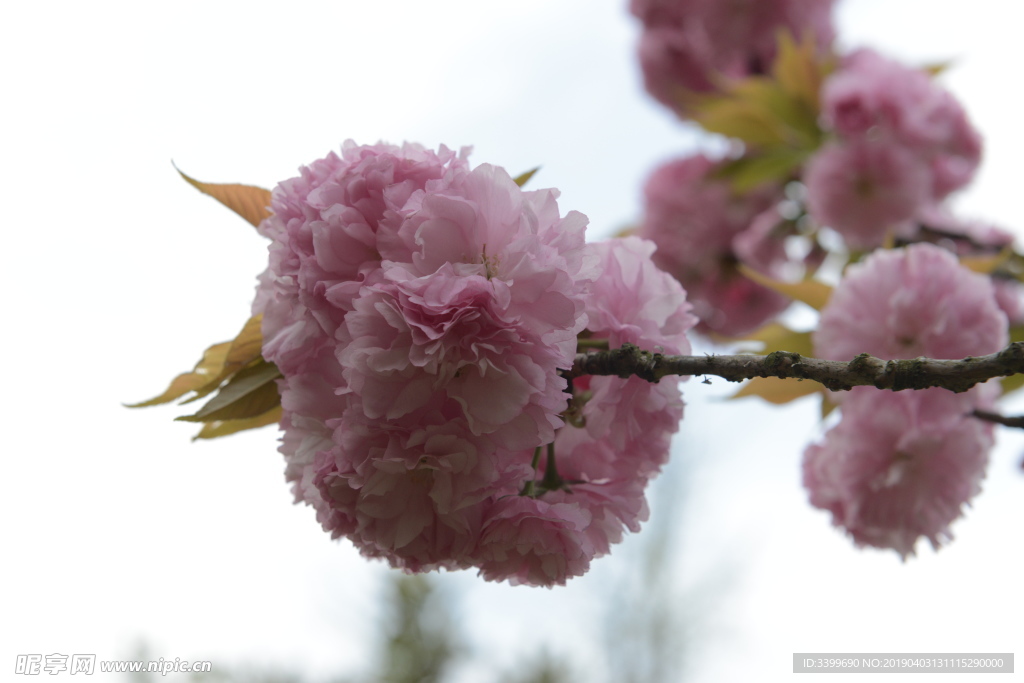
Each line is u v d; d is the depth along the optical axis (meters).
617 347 0.51
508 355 0.48
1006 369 0.47
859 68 0.78
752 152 0.86
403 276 0.48
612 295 0.51
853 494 0.58
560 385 0.48
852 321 0.58
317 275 0.49
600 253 0.51
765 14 0.94
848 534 0.59
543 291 0.48
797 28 0.94
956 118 0.77
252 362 0.53
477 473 0.48
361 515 0.49
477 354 0.48
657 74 1.07
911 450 0.57
